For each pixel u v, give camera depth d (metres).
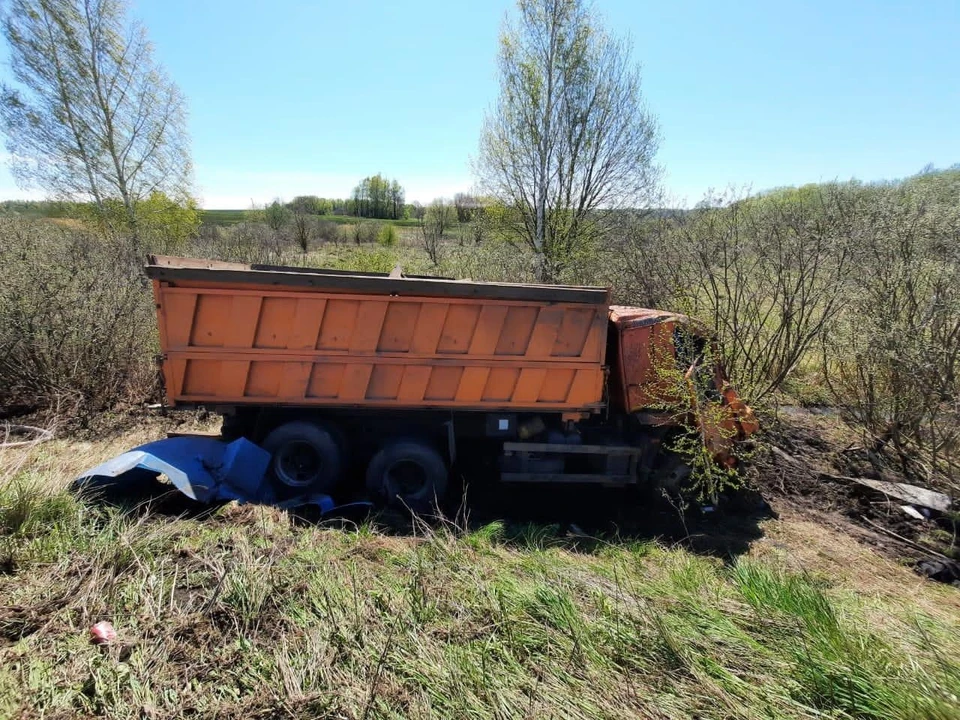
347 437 5.30
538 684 2.47
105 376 7.09
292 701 2.32
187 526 3.90
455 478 6.01
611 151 14.91
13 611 2.79
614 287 9.28
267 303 4.68
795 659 2.70
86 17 16.31
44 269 6.93
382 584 3.31
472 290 4.75
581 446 5.30
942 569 4.70
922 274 6.01
